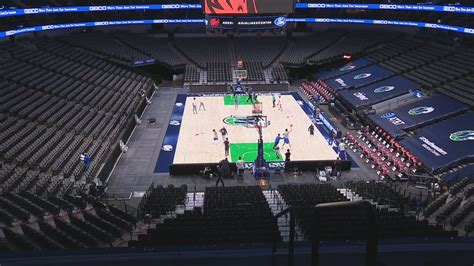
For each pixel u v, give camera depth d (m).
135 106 31.77
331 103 32.94
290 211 4.65
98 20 45.19
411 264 5.02
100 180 20.11
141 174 22.06
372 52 42.00
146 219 14.97
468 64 32.91
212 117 31.22
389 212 13.73
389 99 31.92
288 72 42.72
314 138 26.91
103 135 24.98
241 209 14.61
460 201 15.62
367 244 3.24
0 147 20.20
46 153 20.95
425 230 11.36
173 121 30.28
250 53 44.44
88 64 37.34
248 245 5.57
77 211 15.50
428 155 22.84
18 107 25.34
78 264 5.01
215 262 5.09
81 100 29.56
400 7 37.84
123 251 5.39
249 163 23.11
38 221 12.21
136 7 40.06
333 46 44.66
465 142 23.30
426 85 31.92
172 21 42.81
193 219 12.95
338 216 12.61
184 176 22.02
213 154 24.33
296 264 5.05
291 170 22.47
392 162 23.05
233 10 33.72
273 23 34.59
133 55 41.44
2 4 37.94
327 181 21.47
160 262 5.07
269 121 30.11
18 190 16.73
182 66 42.25
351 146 25.58
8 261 5.03
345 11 46.84
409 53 38.78
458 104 27.83
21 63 32.50
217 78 39.94
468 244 5.20
